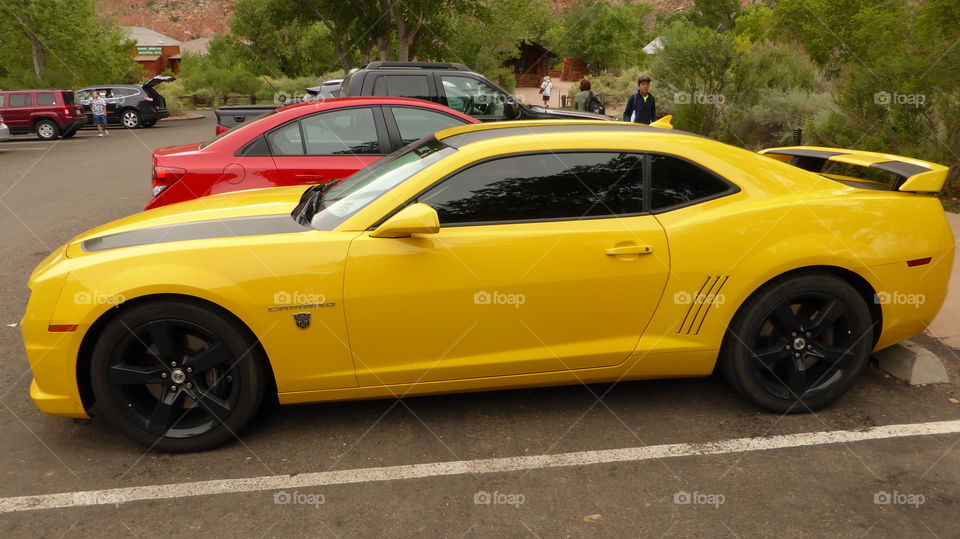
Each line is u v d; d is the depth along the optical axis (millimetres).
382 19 36375
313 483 3029
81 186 12266
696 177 3467
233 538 2662
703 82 13867
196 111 41156
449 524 2729
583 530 2676
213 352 3180
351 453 3273
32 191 11758
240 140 6098
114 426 3240
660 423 3514
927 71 8414
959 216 7340
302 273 3125
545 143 3383
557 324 3320
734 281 3350
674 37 14328
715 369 4086
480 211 3295
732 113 13422
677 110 14281
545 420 3566
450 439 3389
